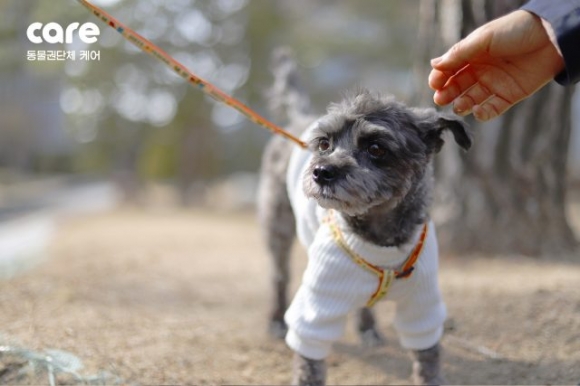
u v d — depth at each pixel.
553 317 1.09
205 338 1.12
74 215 3.53
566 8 0.76
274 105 1.35
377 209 0.89
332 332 0.91
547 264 1.42
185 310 1.28
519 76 0.85
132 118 4.27
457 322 1.13
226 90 4.15
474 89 0.89
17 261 1.62
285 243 1.21
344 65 4.88
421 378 0.94
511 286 1.25
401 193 0.90
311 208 1.01
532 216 1.48
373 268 0.90
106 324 1.11
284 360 1.06
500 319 1.12
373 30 4.85
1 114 6.32
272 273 1.22
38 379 0.88
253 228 2.81
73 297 1.24
